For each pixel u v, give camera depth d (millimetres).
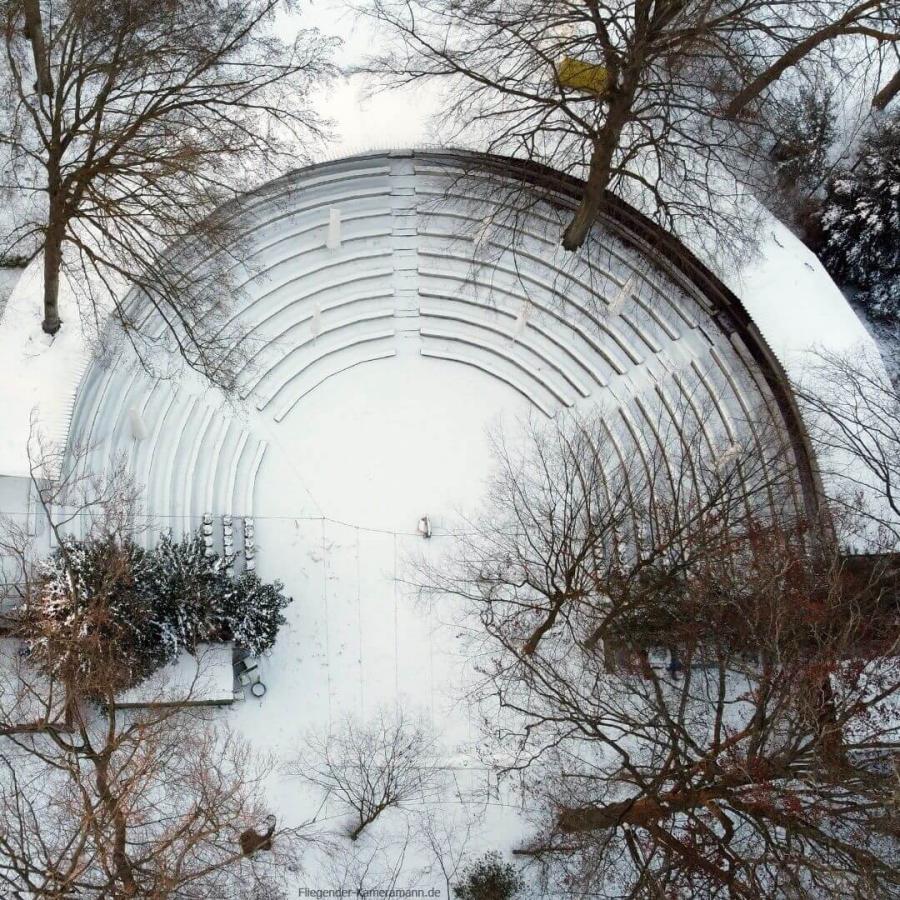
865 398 29094
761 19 31281
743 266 31984
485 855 29688
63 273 29453
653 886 24094
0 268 30953
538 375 33750
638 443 32125
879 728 27328
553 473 32469
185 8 27969
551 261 33750
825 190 34344
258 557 31703
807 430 31062
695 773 24938
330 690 31031
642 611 28953
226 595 29312
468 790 30375
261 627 29562
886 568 28672
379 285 33719
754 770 23516
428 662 31547
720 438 33219
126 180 29922
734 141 33375
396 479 32812
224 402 32281
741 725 31391
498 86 27891
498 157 31906
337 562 32000
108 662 27047
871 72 34625
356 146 31078
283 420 32750
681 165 31844
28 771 28891
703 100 32562
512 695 31281
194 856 25891
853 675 26219
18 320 29500
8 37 25656
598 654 31312
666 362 33812
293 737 30453
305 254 33156
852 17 27422
